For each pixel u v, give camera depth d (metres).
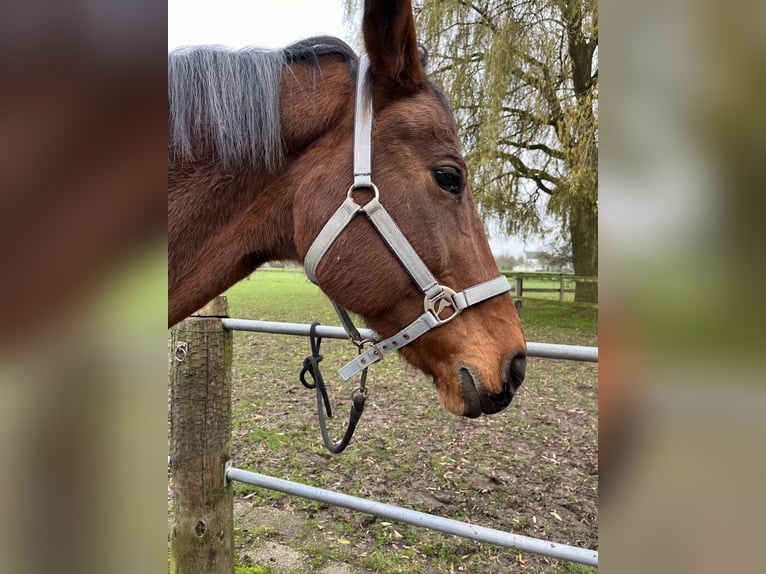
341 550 2.45
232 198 1.28
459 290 1.27
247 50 1.33
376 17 1.22
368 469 3.28
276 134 1.26
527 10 8.15
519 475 3.23
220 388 1.99
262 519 2.71
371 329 1.36
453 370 1.28
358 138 1.24
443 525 1.53
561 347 1.45
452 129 1.32
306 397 4.83
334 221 1.23
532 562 2.41
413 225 1.24
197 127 1.25
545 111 8.68
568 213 10.45
